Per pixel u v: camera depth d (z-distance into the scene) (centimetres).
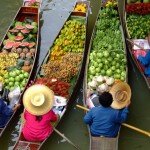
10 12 1352
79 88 1096
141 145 998
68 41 1160
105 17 1202
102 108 927
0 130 977
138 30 1184
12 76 1082
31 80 1087
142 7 1230
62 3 1357
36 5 1277
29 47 1156
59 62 1110
